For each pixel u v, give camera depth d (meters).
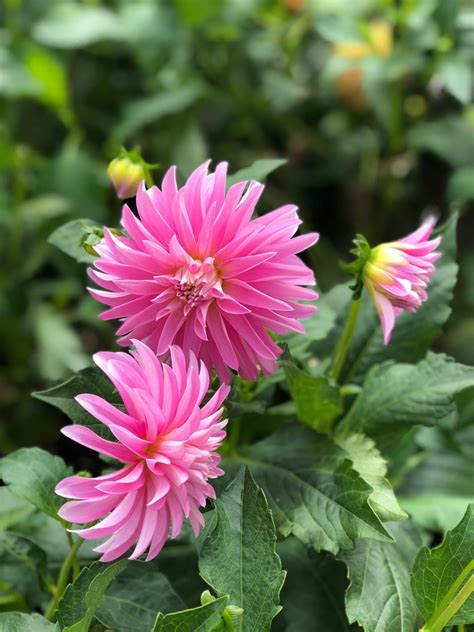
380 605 0.45
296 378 0.49
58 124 1.02
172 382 0.37
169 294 0.40
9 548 0.49
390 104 0.85
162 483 0.37
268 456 0.51
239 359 0.42
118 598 0.45
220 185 0.41
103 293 0.41
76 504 0.37
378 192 0.96
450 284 0.56
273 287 0.41
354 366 0.57
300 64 0.99
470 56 0.82
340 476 0.47
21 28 0.97
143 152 0.93
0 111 0.97
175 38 0.91
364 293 0.59
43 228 0.90
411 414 0.49
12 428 0.86
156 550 0.37
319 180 0.98
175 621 0.38
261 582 0.40
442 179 0.94
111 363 0.37
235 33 0.94
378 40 0.84
